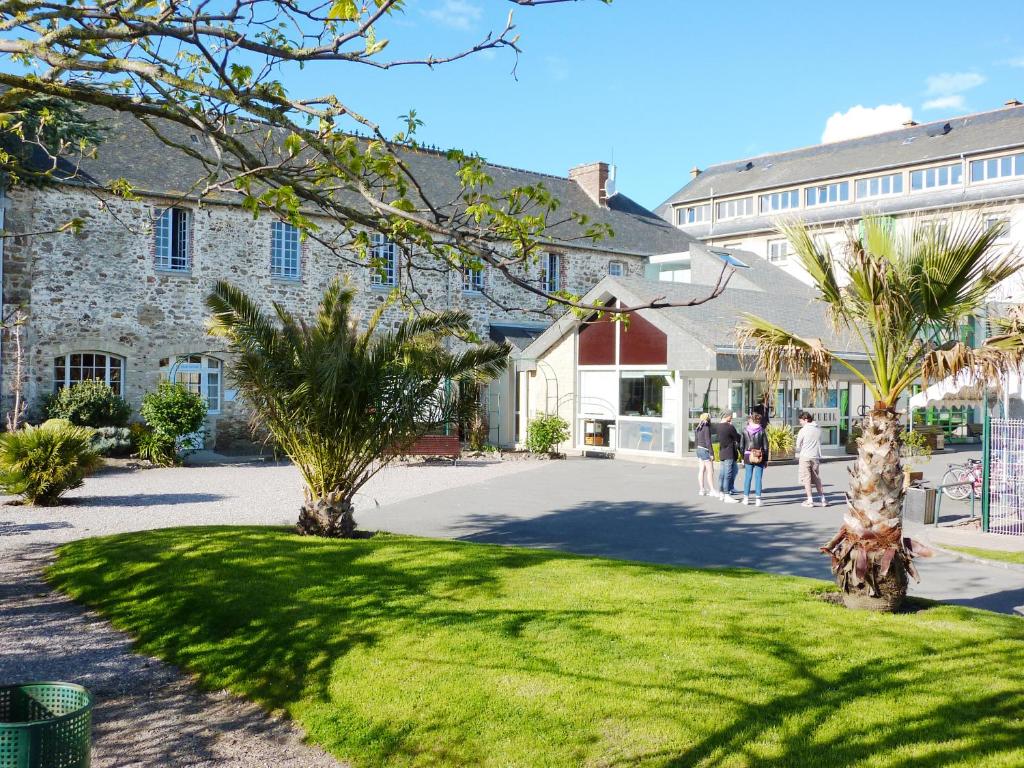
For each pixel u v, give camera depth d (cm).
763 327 792
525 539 1198
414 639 670
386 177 634
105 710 612
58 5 549
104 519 1325
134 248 2208
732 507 1502
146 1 604
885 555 719
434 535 1226
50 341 2088
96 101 608
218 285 1095
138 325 2222
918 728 501
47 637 762
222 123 623
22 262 2044
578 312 573
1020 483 1270
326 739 554
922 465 2258
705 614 714
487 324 2867
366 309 2584
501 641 655
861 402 2653
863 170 4681
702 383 2281
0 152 922
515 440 2814
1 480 1430
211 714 607
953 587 923
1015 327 859
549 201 619
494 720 541
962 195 4256
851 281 760
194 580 862
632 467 2169
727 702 543
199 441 2328
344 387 1064
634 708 540
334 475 1102
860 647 632
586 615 712
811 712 525
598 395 2495
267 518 1355
